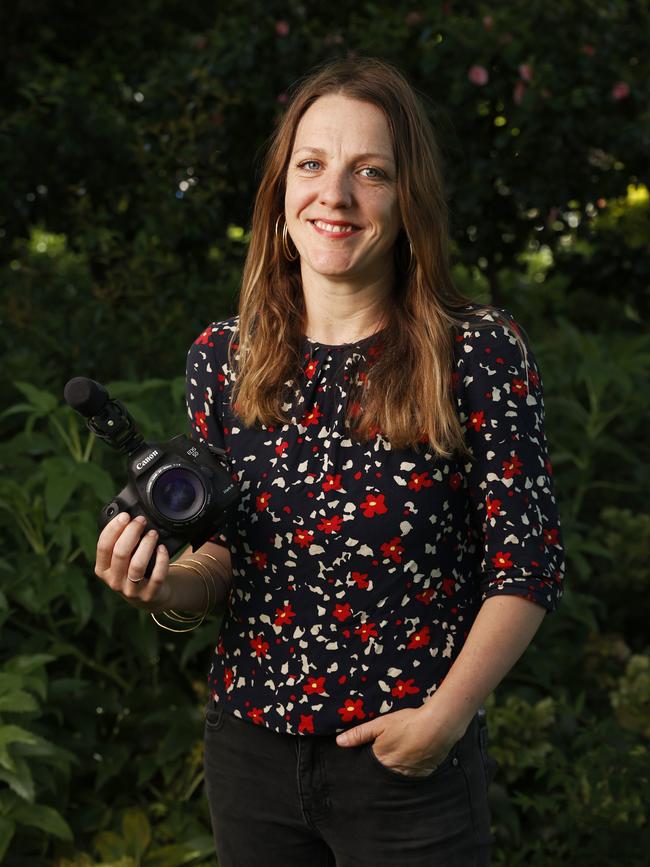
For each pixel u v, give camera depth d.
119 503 1.60
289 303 1.73
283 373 1.67
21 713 2.48
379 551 1.59
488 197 4.33
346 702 1.60
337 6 4.79
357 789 1.63
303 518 1.62
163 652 2.93
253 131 4.56
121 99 4.96
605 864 2.49
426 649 1.61
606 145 4.28
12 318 4.23
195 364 1.79
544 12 4.21
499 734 2.75
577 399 3.91
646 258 4.91
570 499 3.70
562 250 5.08
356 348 1.66
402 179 1.64
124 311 4.26
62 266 5.11
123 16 5.68
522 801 2.60
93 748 2.76
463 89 4.17
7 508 2.71
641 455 4.04
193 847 2.59
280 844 1.72
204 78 4.39
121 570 1.58
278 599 1.64
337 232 1.63
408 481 1.59
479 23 4.20
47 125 4.80
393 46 4.30
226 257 4.60
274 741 1.67
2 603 2.61
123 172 4.63
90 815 2.69
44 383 3.77
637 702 2.99
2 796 2.42
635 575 3.46
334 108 1.65
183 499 1.58
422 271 1.65
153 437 2.91
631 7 4.50
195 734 2.77
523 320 5.72
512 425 1.59
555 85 4.12
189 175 4.39
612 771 2.57
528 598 1.57
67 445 3.01
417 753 1.56
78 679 2.69
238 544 1.68
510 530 1.59
